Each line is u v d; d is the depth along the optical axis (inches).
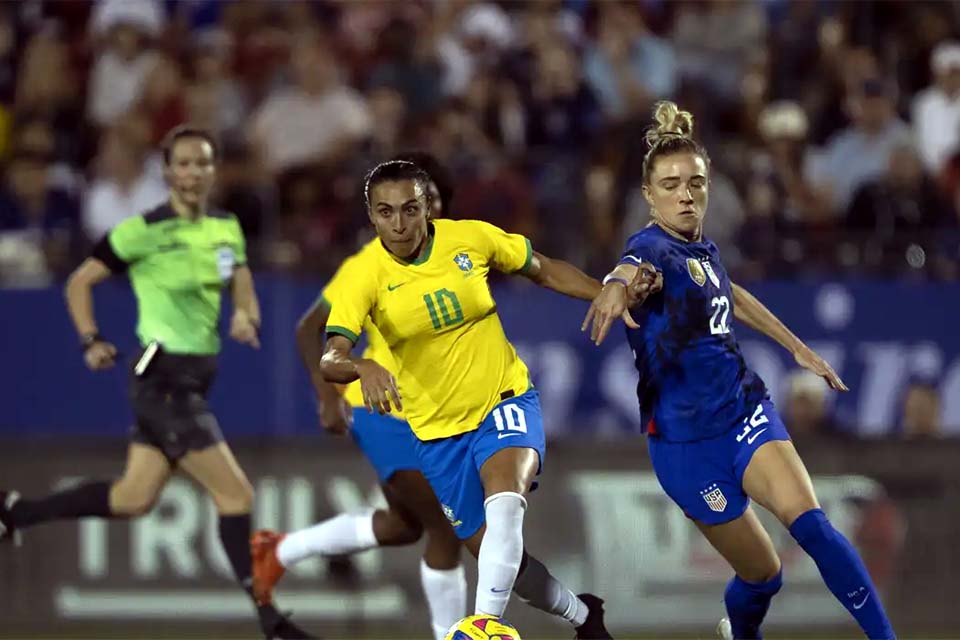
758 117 1760.6
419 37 1868.8
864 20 1903.3
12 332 1485.0
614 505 1298.0
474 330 854.5
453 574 1010.7
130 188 1647.4
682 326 843.4
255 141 1744.6
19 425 1480.1
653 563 1291.8
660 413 861.2
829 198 1653.5
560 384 1481.3
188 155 1023.0
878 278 1497.3
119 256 1029.2
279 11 1962.4
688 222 847.7
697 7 1902.1
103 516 1031.6
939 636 1294.3
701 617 1284.4
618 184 1604.3
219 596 1290.6
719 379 849.5
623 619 1285.7
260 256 1529.3
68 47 1940.2
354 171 1626.5
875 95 1701.5
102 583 1298.0
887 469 1312.7
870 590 829.8
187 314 1031.0
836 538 824.3
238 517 1028.5
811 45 1872.5
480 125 1729.8
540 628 1280.8
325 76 1758.1
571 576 1291.8
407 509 1021.2
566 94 1765.5
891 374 1482.5
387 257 844.6
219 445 1031.6
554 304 1482.5
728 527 861.8
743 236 1546.5
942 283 1488.7
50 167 1702.8
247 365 1470.2
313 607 1285.7
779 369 1477.6
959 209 1673.2
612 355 1481.3
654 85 1833.2
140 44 1889.8
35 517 1031.6
